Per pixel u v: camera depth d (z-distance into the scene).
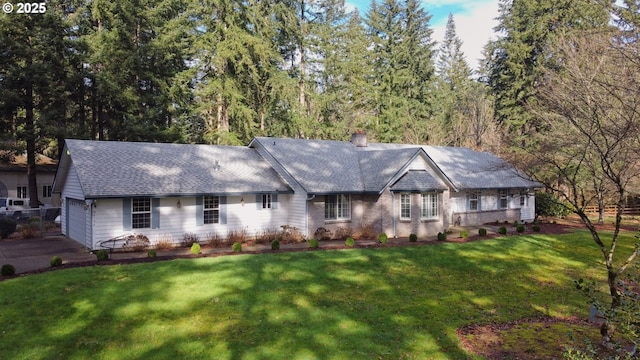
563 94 17.17
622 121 13.45
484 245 20.11
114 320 10.04
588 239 22.48
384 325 10.05
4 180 39.09
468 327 10.17
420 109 53.53
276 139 27.19
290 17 42.25
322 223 23.25
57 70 30.16
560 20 41.34
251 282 13.02
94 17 31.78
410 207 24.02
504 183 31.38
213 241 20.41
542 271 15.69
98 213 18.44
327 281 13.45
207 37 36.50
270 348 8.72
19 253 18.11
